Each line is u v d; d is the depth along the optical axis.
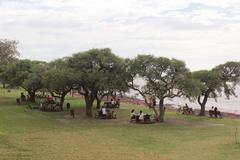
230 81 69.06
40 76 67.75
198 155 30.45
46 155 27.83
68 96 91.56
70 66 59.09
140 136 40.28
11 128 41.59
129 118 55.88
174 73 53.66
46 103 62.81
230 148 33.56
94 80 54.97
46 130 41.97
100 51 57.44
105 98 92.81
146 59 54.31
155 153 30.92
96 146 33.03
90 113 56.78
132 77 55.84
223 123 54.59
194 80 54.72
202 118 60.69
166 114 64.81
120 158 28.19
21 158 26.34
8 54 98.62
